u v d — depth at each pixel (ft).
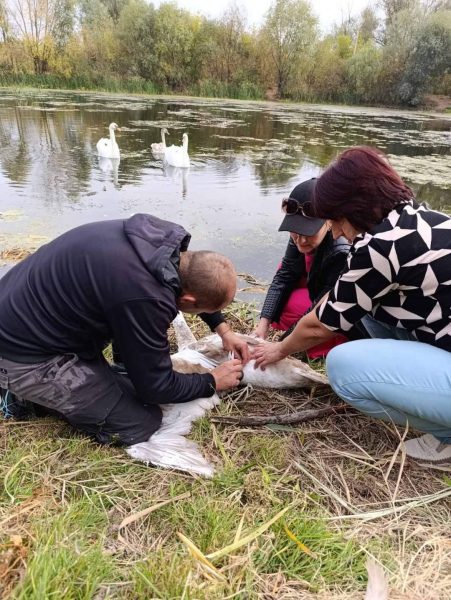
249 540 4.92
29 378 5.98
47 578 4.32
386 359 5.79
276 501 5.57
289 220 7.59
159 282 5.48
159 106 57.16
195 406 6.93
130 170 25.07
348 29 113.80
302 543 5.04
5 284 6.13
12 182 21.43
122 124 40.42
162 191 21.12
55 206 18.17
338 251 7.73
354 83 83.97
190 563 4.63
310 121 50.42
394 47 80.53
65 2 75.61
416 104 82.17
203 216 17.75
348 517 5.47
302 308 8.96
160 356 5.90
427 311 5.44
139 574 4.54
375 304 5.71
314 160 29.40
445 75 82.64
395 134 43.68
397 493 5.90
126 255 5.47
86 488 5.69
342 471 6.20
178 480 5.91
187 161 26.08
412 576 4.83
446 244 5.10
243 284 12.38
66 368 5.98
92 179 22.74
